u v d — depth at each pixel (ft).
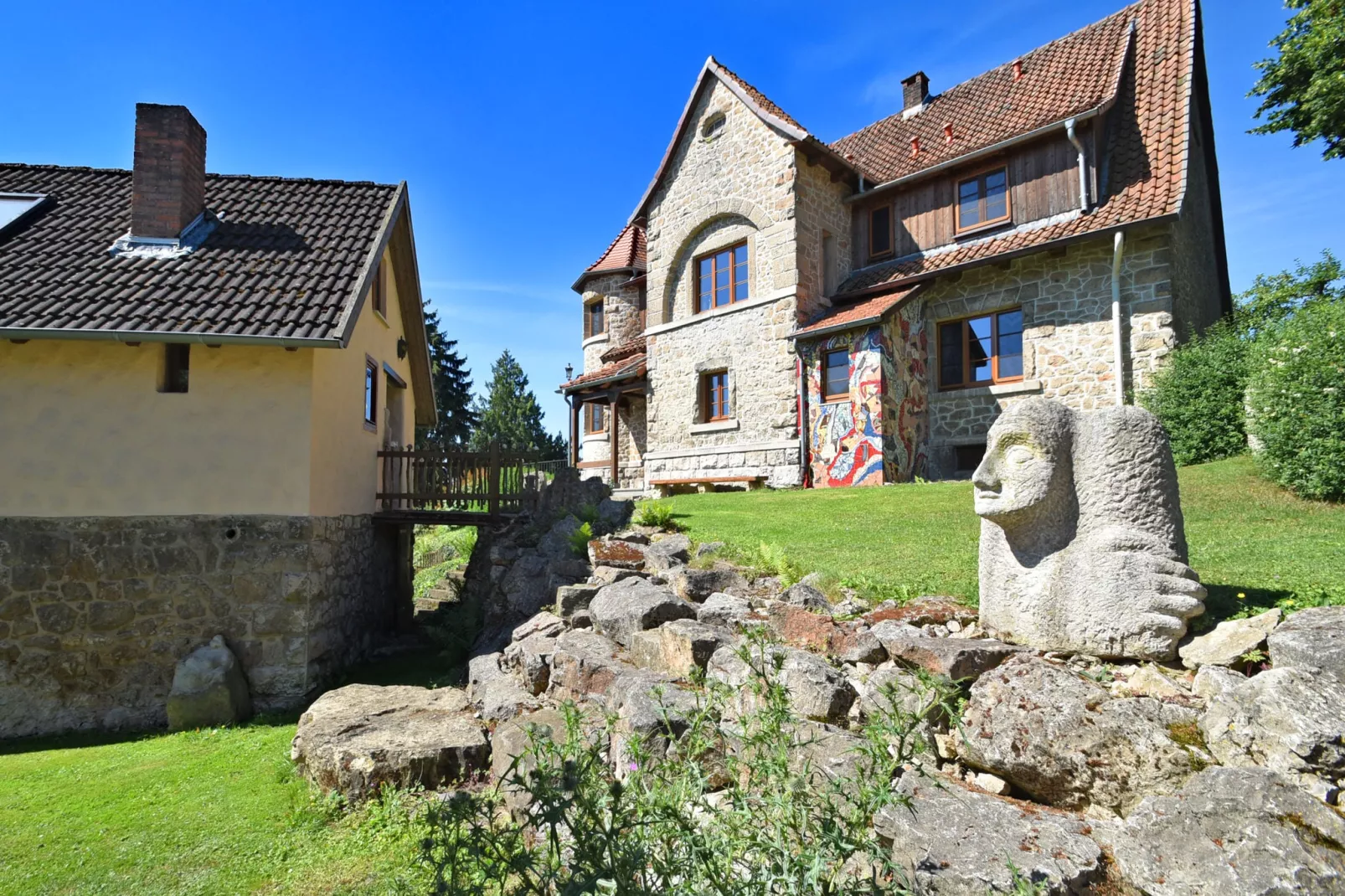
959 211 50.24
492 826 9.20
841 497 36.99
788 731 11.10
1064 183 44.39
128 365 30.17
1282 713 8.79
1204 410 34.99
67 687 28.84
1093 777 9.80
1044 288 44.62
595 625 21.70
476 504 44.11
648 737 13.26
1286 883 7.14
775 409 52.13
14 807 19.31
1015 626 13.09
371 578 40.22
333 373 33.86
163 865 15.48
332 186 44.32
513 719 18.42
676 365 60.23
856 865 9.37
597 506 35.14
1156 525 12.14
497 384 212.43
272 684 29.81
